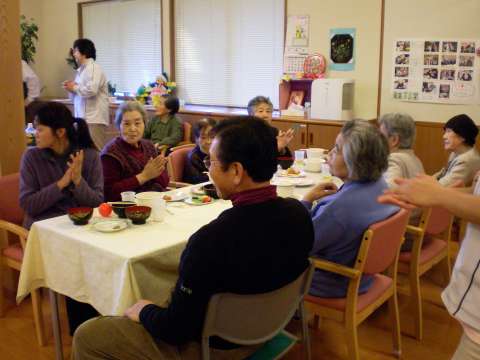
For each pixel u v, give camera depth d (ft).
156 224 7.14
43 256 7.13
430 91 15.28
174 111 18.47
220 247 4.61
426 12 14.99
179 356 5.20
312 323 9.18
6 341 8.54
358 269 6.46
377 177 6.61
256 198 4.87
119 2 23.70
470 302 4.23
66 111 8.50
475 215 3.84
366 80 16.47
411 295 8.59
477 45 14.35
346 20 16.58
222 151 4.85
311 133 15.98
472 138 10.94
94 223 7.05
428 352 8.36
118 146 9.68
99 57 25.23
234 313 4.91
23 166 8.44
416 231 8.25
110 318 5.42
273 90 19.38
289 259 5.03
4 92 10.21
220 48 20.59
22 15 26.25
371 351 8.36
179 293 4.76
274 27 18.90
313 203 7.62
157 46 22.68
